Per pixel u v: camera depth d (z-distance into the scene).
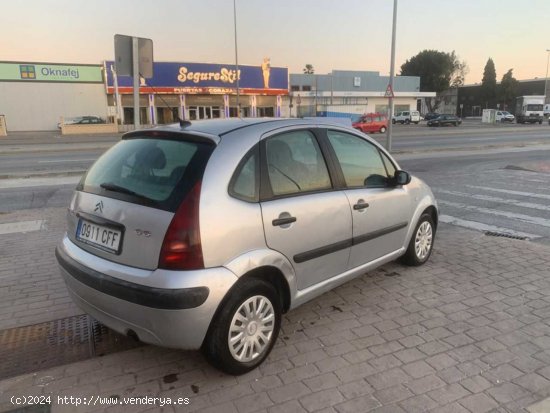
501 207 8.66
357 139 4.16
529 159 17.36
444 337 3.60
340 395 2.88
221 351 2.92
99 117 49.09
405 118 61.31
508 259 5.44
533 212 8.19
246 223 2.95
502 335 3.63
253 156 3.14
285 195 3.29
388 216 4.29
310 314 4.00
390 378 3.05
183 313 2.70
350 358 3.30
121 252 2.92
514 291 4.49
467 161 16.95
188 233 2.71
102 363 3.26
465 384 2.99
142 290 2.73
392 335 3.63
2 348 3.52
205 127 3.30
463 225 7.24
